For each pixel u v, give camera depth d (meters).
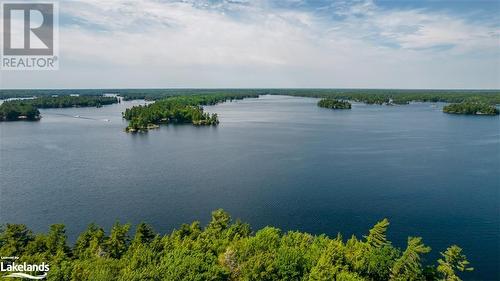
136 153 162.62
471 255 75.56
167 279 47.97
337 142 187.25
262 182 119.50
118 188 114.06
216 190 111.88
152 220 90.94
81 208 98.06
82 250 64.81
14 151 165.88
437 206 98.88
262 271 52.62
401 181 119.62
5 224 87.38
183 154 160.38
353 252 60.06
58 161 147.62
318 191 110.44
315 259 56.25
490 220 90.38
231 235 70.38
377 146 175.62
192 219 91.44
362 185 115.81
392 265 56.66
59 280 50.06
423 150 165.62
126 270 49.78
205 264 51.75
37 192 110.25
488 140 189.75
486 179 121.44
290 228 86.50
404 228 86.56
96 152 164.62
